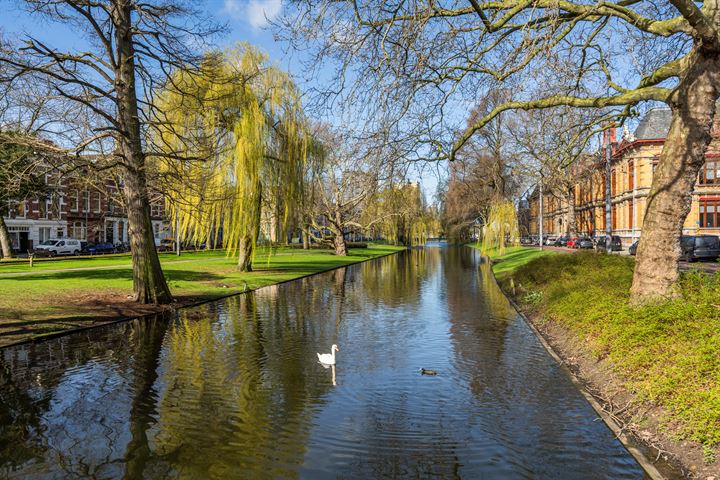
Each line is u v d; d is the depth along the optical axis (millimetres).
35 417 7176
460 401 7848
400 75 9062
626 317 9344
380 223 59469
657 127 46375
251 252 30641
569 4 9211
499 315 16234
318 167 29781
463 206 52562
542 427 6719
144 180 17047
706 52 8680
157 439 6414
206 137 19281
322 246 75000
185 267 31734
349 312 16953
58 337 12570
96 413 7332
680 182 9344
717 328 7316
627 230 50312
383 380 9008
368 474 5484
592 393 7965
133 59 16750
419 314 16484
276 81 27156
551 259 21672
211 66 17422
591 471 5449
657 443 5891
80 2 14680
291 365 10023
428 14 7930
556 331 12328
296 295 21641
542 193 41906
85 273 25109
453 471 5527
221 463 5762
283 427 6816
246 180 24078
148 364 10055
